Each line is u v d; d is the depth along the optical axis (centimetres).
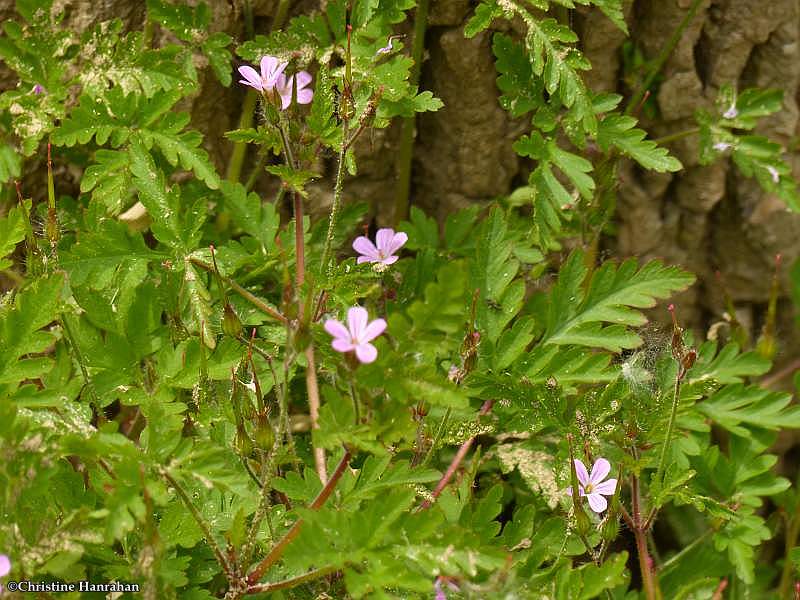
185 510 59
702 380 62
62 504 58
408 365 54
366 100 63
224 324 59
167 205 62
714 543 65
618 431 61
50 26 64
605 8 64
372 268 62
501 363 62
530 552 60
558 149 65
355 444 55
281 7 66
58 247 64
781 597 66
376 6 64
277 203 65
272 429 57
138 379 61
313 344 61
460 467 65
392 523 55
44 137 66
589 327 63
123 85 64
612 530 58
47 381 60
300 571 58
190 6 66
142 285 61
